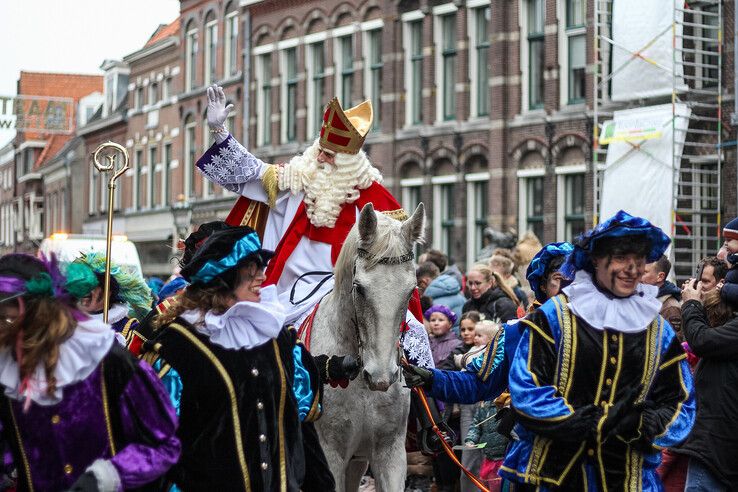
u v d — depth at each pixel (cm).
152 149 4003
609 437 461
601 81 2066
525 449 481
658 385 477
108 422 402
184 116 3697
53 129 4453
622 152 1886
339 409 602
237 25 3325
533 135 2212
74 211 4897
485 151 2322
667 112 1831
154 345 450
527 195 2248
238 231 450
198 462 442
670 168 1825
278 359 461
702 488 660
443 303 1177
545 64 2194
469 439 859
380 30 2631
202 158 726
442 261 1378
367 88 2653
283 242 709
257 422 447
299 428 467
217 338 447
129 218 4194
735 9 1766
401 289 555
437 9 2445
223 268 445
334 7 2753
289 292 694
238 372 446
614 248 459
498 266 1173
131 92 4209
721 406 653
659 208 1830
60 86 6425
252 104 3125
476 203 2373
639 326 466
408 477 984
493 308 1045
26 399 390
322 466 499
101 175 4569
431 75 2461
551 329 468
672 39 1831
